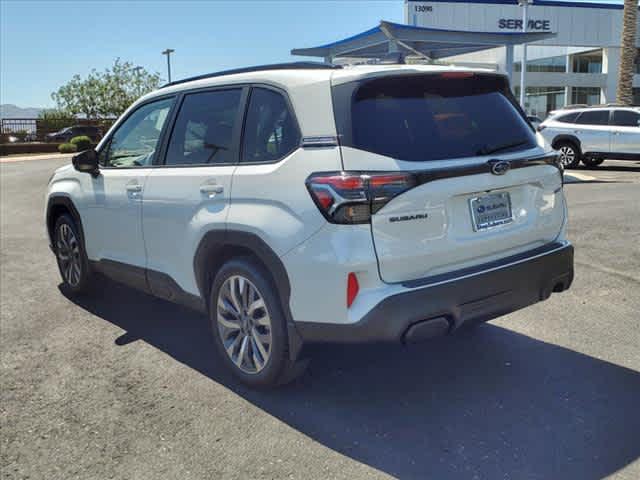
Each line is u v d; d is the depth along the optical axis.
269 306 3.59
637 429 3.30
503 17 36.47
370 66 3.50
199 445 3.30
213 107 4.11
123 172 4.77
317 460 3.12
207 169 3.97
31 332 5.05
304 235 3.26
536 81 38.84
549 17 37.28
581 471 2.96
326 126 3.30
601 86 39.66
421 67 3.52
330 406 3.67
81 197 5.20
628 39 24.38
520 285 3.58
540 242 3.87
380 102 3.36
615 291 5.60
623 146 16.22
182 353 4.54
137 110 4.89
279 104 3.63
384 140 3.25
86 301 5.85
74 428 3.52
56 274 6.91
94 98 54.62
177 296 4.36
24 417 3.66
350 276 3.14
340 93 3.32
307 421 3.51
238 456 3.18
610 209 9.48
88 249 5.29
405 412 3.58
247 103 3.86
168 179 4.25
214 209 3.83
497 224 3.56
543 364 4.16
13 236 9.34
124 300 5.86
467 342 4.57
